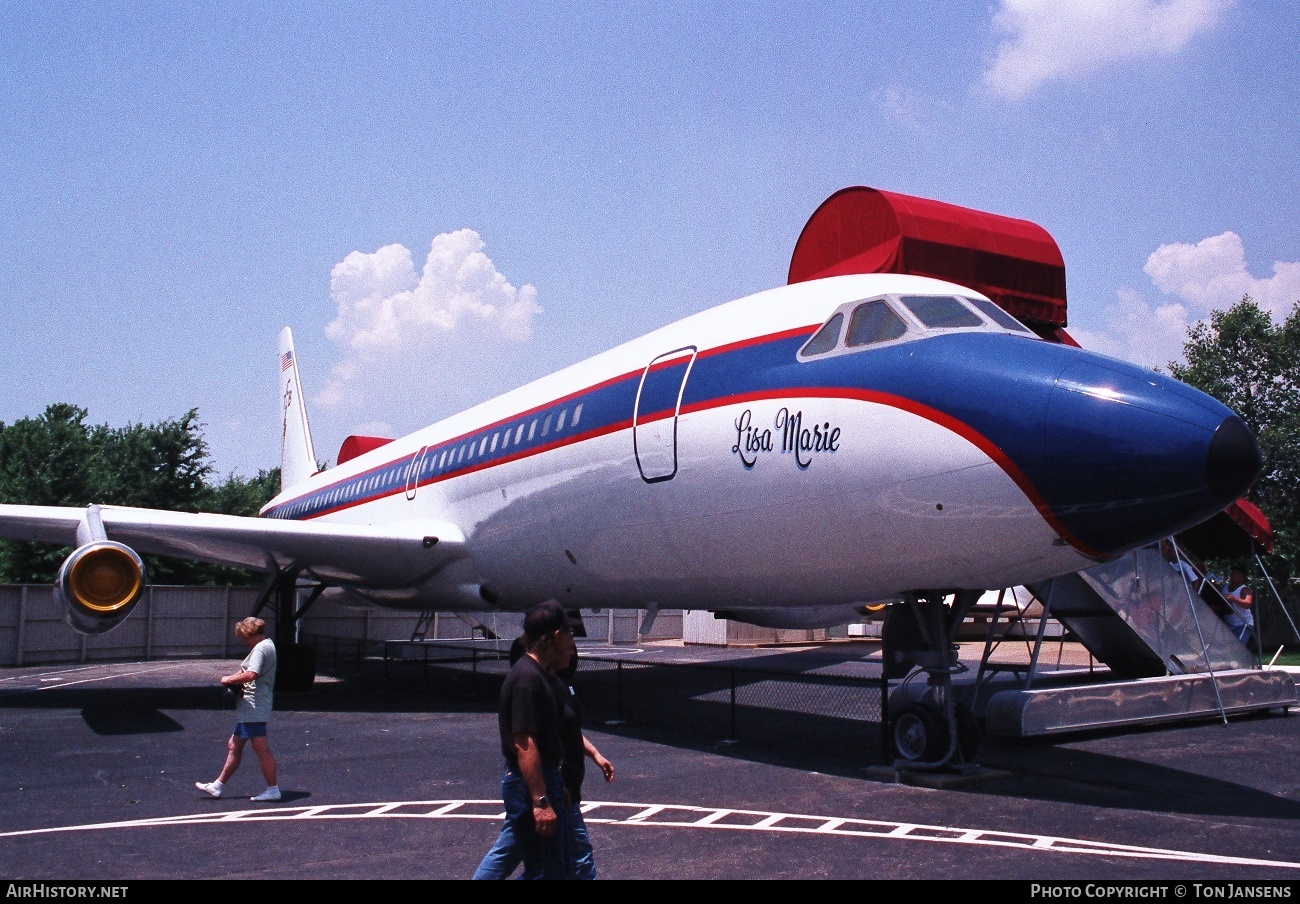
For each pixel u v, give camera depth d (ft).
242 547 45.60
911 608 27.25
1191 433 20.01
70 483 126.62
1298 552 81.51
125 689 51.88
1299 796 23.09
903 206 32.48
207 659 81.20
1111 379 21.57
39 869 17.24
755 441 27.12
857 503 24.39
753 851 18.12
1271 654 74.59
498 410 43.83
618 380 33.94
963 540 22.93
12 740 33.53
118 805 22.80
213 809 22.29
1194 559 46.91
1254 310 94.73
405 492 51.83
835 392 25.25
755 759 28.53
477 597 46.29
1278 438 85.56
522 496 38.83
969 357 23.36
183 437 137.80
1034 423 21.47
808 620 44.78
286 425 92.38
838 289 27.71
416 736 33.94
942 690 25.50
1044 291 34.19
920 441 23.11
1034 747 30.55
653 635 103.19
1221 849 18.03
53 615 75.25
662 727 35.58
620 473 32.53
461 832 19.83
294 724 37.37
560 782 12.78
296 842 19.04
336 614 92.89
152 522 42.47
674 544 30.76
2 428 132.46
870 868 16.92
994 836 19.16
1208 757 28.68
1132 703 32.48
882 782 24.88
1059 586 37.81
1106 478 20.57
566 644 13.52
